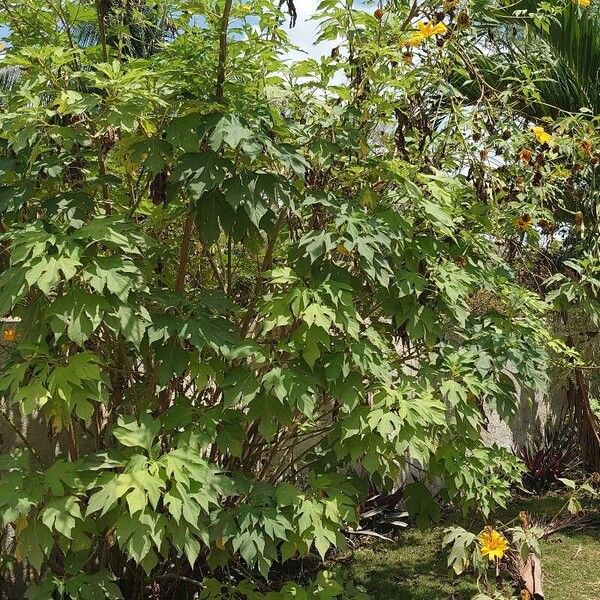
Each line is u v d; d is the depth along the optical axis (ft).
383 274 10.83
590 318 19.76
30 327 9.96
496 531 13.92
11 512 9.11
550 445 28.48
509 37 18.06
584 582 16.62
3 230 11.24
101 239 9.28
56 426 10.30
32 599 10.11
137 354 11.96
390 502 20.11
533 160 14.75
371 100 11.82
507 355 12.63
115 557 12.25
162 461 9.71
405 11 12.94
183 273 11.82
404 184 11.40
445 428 12.88
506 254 16.98
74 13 11.40
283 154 10.32
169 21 12.14
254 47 10.41
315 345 10.51
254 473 13.48
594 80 20.49
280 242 13.44
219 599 11.70
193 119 10.18
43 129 10.05
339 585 11.74
